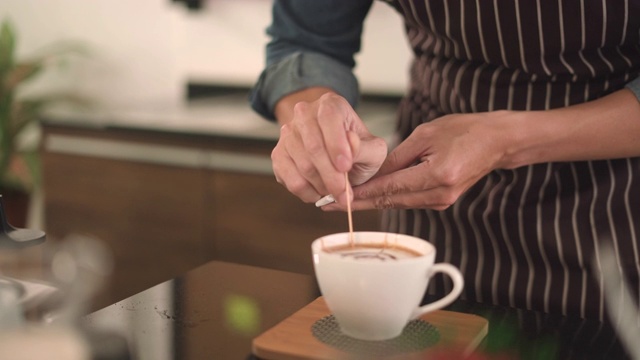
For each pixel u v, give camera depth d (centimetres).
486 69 122
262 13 281
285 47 135
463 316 94
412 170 105
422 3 123
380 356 85
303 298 100
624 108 113
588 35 116
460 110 126
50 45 335
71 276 94
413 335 90
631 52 118
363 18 135
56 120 253
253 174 223
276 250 225
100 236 253
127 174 244
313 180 99
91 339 88
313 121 98
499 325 94
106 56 321
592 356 87
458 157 106
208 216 233
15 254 96
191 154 231
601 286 120
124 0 311
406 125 138
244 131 224
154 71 312
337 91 127
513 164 114
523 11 116
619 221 119
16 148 312
